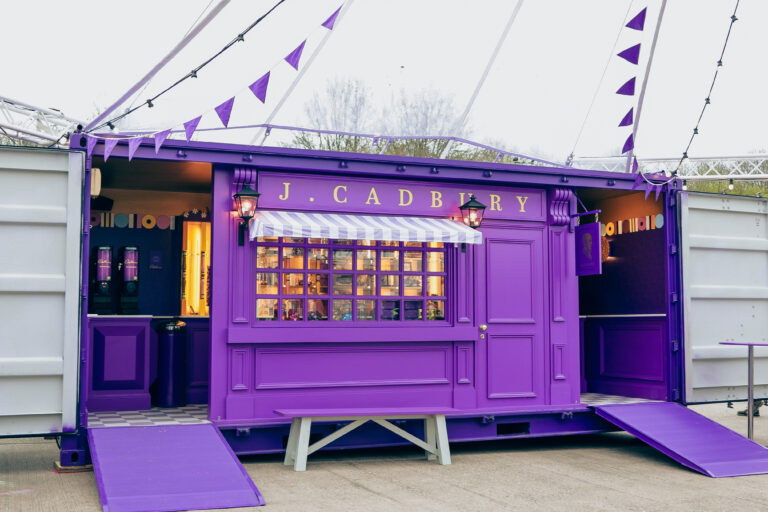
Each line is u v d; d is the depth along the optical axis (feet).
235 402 24.23
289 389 24.88
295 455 23.49
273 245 25.21
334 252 26.05
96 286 29.86
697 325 29.32
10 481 20.74
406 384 26.21
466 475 22.18
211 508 17.78
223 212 24.52
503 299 27.71
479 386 27.07
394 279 26.68
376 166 25.80
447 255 27.30
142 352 27.89
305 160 25.00
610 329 32.76
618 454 26.35
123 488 18.22
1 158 21.07
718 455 24.03
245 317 24.52
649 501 19.08
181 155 23.66
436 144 44.45
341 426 24.88
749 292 30.27
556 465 24.07
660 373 29.73
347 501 18.63
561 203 28.58
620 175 28.94
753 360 28.27
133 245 31.22
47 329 21.20
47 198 21.43
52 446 28.76
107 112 26.50
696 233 29.63
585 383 33.83
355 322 25.94
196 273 31.76
